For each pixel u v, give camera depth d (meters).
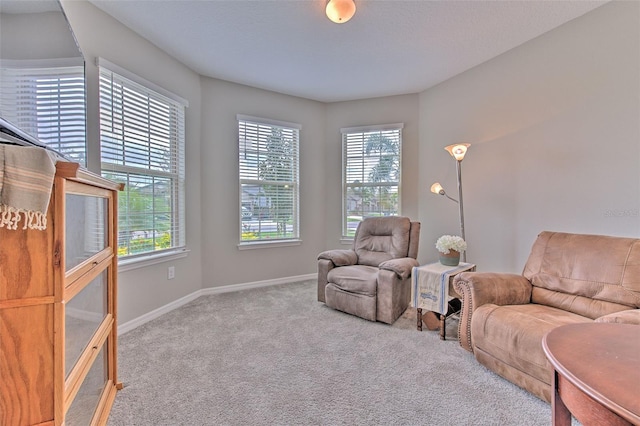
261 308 2.92
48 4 1.38
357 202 4.09
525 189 2.67
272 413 1.44
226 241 3.50
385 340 2.23
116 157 2.35
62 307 0.89
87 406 1.30
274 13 2.21
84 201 1.23
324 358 1.96
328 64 3.04
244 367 1.85
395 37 2.53
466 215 3.21
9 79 1.12
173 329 2.42
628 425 0.66
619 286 1.65
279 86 3.61
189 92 3.12
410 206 3.82
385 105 3.92
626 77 2.04
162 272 2.78
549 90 2.47
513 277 2.04
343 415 1.43
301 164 4.01
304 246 4.07
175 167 2.97
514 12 2.21
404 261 2.70
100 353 1.47
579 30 2.27
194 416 1.42
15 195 0.77
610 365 0.80
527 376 1.54
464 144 2.82
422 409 1.47
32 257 0.86
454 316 2.71
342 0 1.94
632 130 2.02
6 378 0.85
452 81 3.33
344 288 2.73
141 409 1.47
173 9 2.17
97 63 2.15
